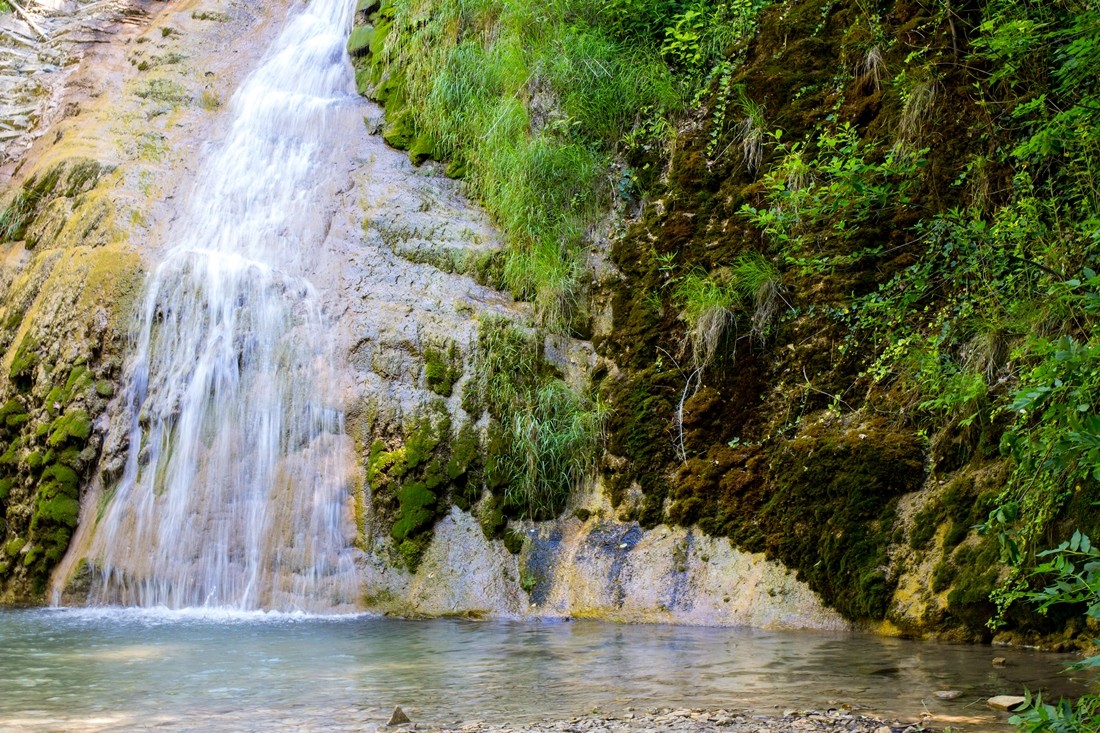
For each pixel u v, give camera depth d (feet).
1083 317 22.41
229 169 41.37
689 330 29.68
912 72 29.27
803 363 27.81
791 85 32.48
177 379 33.19
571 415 29.89
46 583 31.83
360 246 36.19
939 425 24.57
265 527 30.22
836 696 15.96
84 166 42.63
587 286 32.91
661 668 18.79
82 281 36.24
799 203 29.37
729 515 26.40
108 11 53.26
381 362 32.32
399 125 40.70
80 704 16.02
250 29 50.98
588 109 36.01
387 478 30.25
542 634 23.72
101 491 32.71
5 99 50.49
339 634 24.02
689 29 36.01
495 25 40.14
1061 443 12.29
